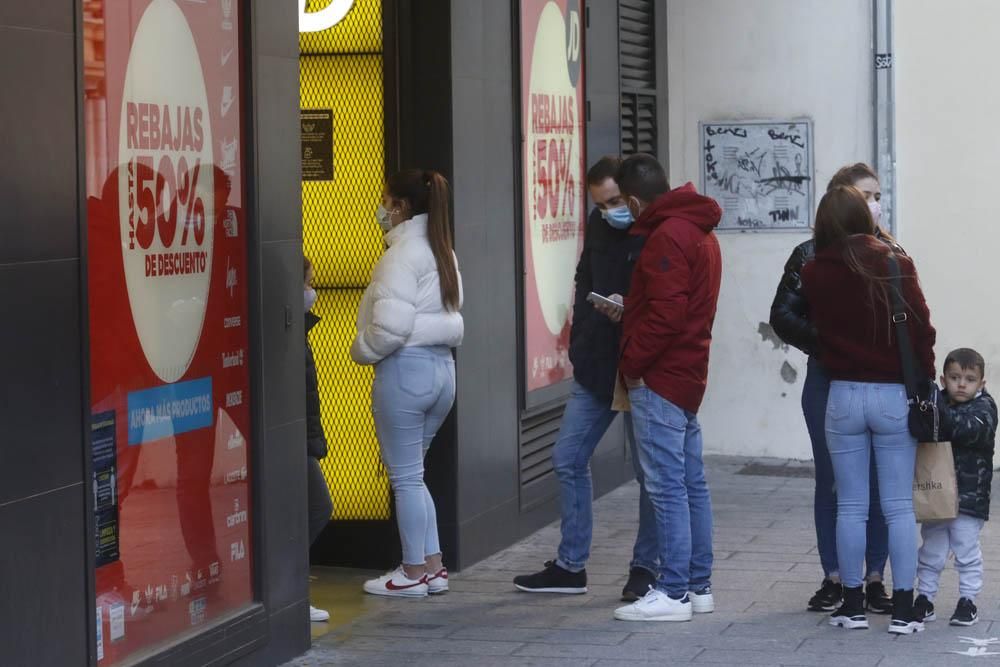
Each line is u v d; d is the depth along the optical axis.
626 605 14.97
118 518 10.90
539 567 16.95
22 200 9.76
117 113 10.84
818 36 23.28
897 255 13.55
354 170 16.58
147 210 11.21
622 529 19.11
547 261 19.08
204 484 11.99
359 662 13.25
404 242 14.94
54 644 10.07
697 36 23.70
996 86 22.83
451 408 16.39
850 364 13.62
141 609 11.19
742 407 24.00
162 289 11.40
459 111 16.50
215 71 12.10
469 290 16.75
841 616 14.13
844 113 23.25
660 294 13.76
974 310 23.12
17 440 9.71
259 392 12.67
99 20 10.63
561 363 19.56
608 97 21.22
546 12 18.92
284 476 13.14
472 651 13.55
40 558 9.93
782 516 19.77
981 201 23.00
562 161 19.55
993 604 15.04
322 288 16.75
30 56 9.82
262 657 12.82
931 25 22.95
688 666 12.93
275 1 12.92
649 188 14.30
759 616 14.65
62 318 10.12
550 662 13.13
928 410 13.46
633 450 15.03
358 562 16.95
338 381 16.84
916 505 13.80
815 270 13.70
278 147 12.99
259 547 12.73
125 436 10.98
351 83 16.50
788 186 23.48
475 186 16.91
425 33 16.33
